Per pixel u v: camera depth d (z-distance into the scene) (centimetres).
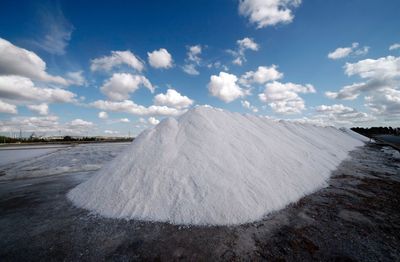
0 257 217
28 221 304
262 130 711
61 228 279
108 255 216
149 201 329
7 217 320
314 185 442
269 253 214
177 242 238
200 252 217
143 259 208
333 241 235
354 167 669
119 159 466
